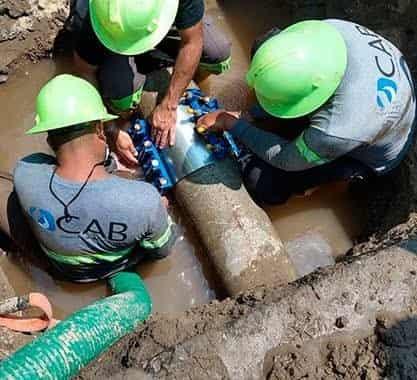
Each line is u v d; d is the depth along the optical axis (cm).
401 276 282
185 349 264
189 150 351
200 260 353
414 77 380
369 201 376
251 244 336
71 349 267
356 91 313
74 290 347
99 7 313
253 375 262
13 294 327
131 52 320
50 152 392
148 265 352
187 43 338
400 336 268
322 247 367
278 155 334
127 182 311
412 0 406
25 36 407
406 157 358
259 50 313
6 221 341
